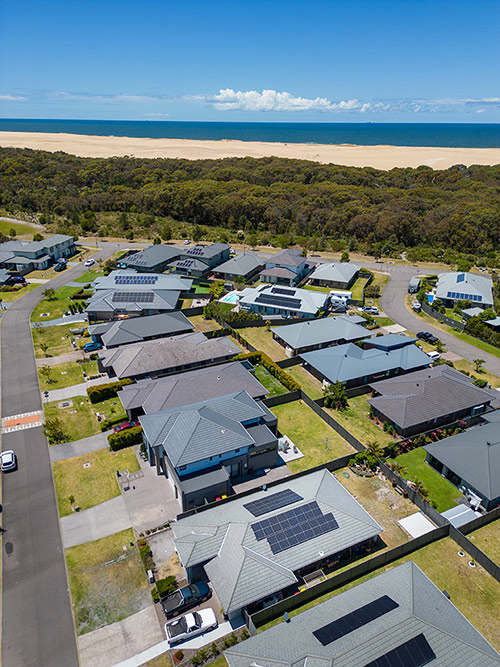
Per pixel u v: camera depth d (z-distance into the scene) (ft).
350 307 272.31
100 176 601.21
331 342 214.28
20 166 585.22
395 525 120.26
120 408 166.81
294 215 465.47
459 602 99.76
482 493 122.93
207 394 156.76
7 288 285.84
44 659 88.07
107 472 136.56
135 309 237.86
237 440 129.29
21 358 202.90
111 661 87.81
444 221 414.00
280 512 107.55
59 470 137.28
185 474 124.16
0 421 159.63
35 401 171.22
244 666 78.23
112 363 183.83
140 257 318.04
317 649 79.15
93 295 258.78
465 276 287.89
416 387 165.27
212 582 93.50
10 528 117.39
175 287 265.54
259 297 261.03
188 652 88.99
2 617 95.81
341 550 102.73
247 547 99.40
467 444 138.82
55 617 95.91
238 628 93.25
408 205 468.34
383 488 133.28
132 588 102.06
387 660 76.48
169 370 185.26
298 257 318.86
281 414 168.25
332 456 146.82
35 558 109.09
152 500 126.11
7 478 134.10
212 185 524.11
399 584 93.97
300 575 103.50
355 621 84.53
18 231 424.46
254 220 463.42
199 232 411.54
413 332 239.71
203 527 106.32
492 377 195.21
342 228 434.71
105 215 485.56
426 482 136.46
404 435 154.40
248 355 199.52
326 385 184.03
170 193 488.85
